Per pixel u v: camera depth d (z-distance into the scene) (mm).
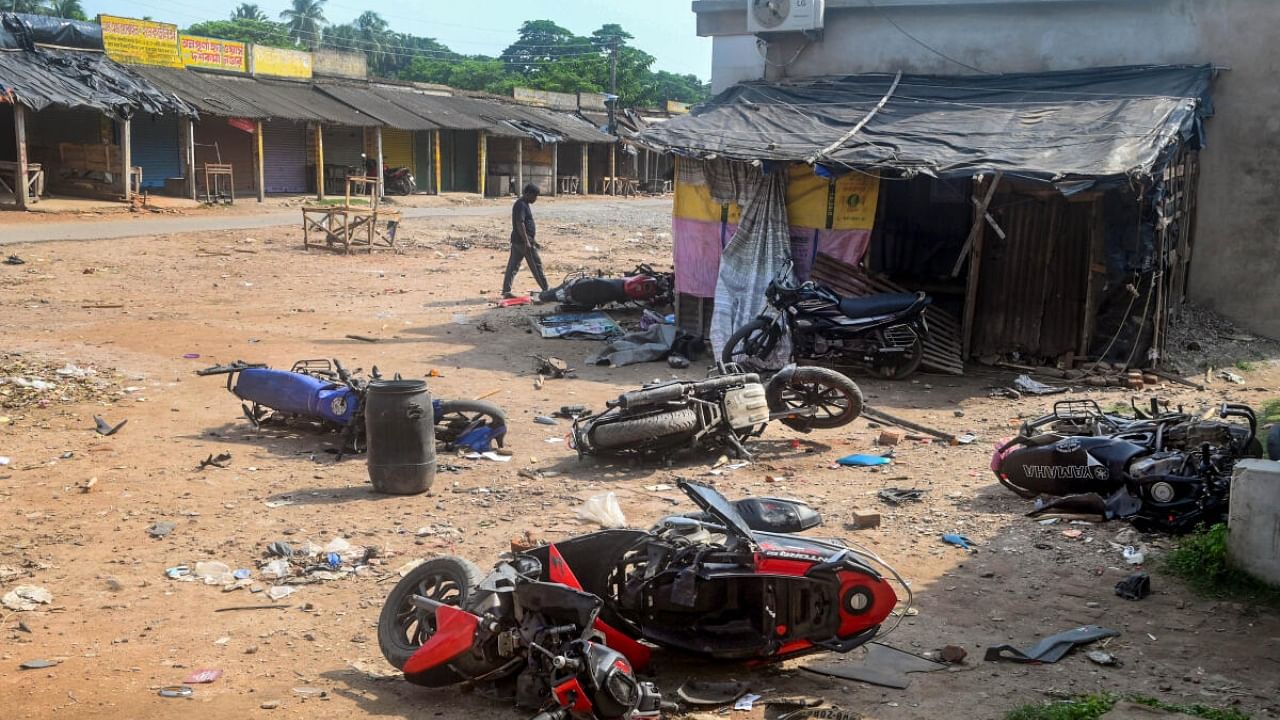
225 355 13898
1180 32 15484
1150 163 11992
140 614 6215
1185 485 7340
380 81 47688
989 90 15758
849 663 5512
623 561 5609
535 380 12984
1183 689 5098
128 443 9898
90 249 22109
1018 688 5148
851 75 17328
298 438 10312
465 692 5289
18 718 4879
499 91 81125
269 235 26266
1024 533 7543
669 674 5500
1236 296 15703
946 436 10344
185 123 34000
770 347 13188
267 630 6012
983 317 14312
